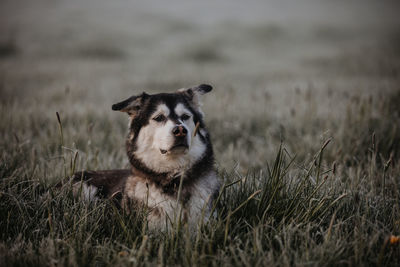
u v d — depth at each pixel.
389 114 5.45
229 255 2.69
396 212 3.13
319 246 2.64
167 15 35.75
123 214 3.06
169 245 2.81
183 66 14.48
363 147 4.74
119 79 11.46
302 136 5.62
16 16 36.72
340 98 7.09
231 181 3.60
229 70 13.30
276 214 3.01
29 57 16.45
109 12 38.53
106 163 4.64
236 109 7.11
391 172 3.80
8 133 5.39
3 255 2.56
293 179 3.54
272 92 8.98
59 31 24.28
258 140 5.76
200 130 3.43
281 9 49.44
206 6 51.88
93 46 18.27
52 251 2.60
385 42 18.27
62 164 4.34
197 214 3.08
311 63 14.86
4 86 9.41
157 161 3.22
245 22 29.02
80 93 8.80
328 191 3.26
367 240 2.71
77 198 3.36
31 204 3.31
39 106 7.12
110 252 2.68
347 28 26.66
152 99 3.42
